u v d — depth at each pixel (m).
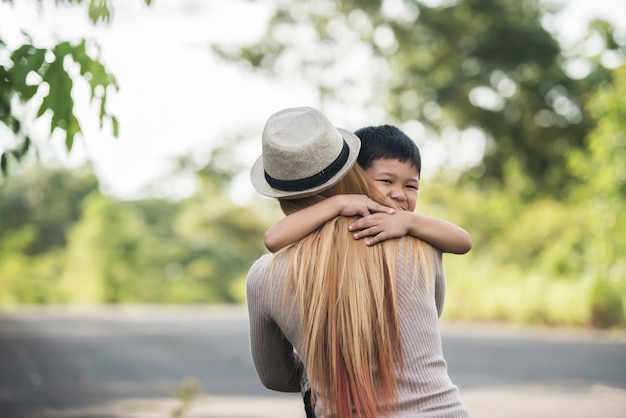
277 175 2.97
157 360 16.62
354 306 2.78
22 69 3.74
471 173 39.94
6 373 13.75
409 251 2.88
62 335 23.08
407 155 3.30
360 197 2.94
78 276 60.06
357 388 2.74
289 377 3.19
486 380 12.94
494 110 38.84
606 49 35.03
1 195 73.56
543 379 12.98
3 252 59.00
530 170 39.50
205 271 72.12
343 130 3.16
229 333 24.20
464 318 28.89
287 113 3.04
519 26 37.75
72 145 3.84
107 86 3.86
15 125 4.64
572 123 38.31
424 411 2.73
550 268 28.20
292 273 2.88
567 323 24.81
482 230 35.03
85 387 12.30
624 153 23.23
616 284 23.75
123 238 61.47
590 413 9.98
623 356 15.95
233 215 74.50
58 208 75.44
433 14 38.56
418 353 2.79
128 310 45.38
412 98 40.03
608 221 23.47
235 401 11.17
